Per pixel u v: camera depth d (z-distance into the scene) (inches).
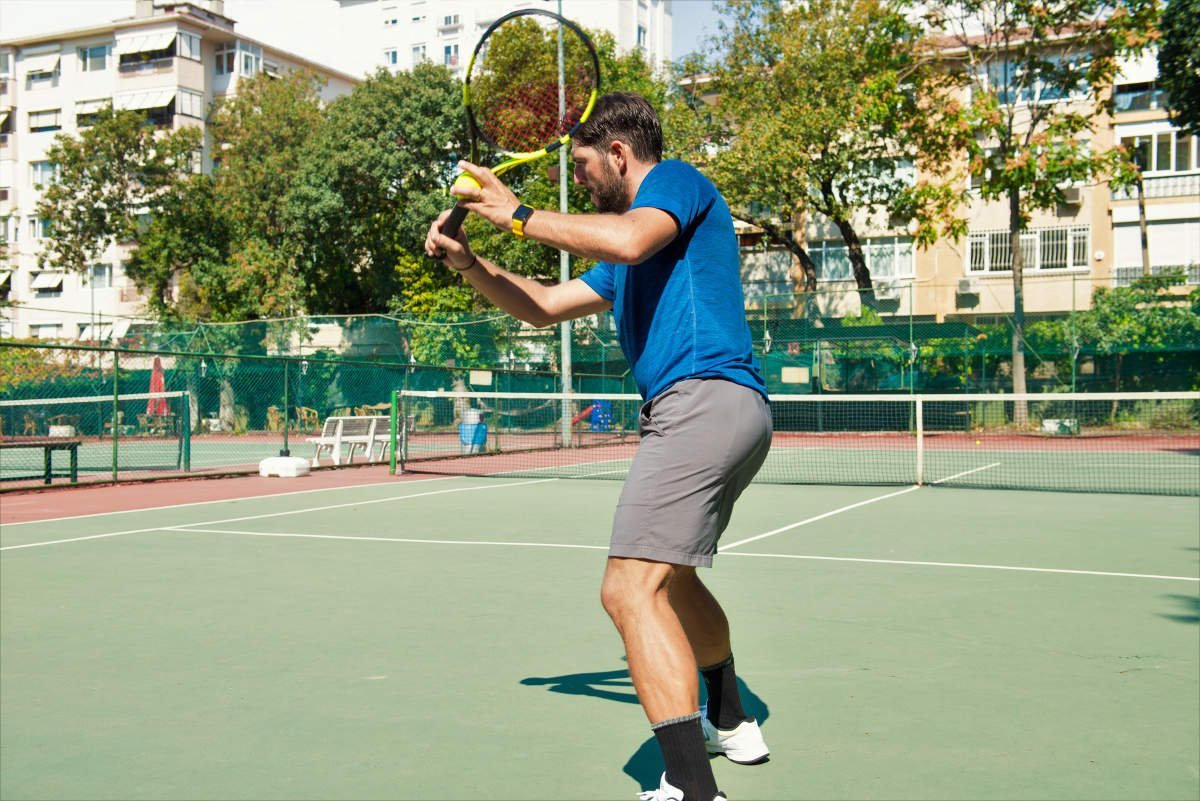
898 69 947.3
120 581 226.8
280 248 1278.3
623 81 1208.8
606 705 132.6
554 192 1058.1
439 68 1211.2
